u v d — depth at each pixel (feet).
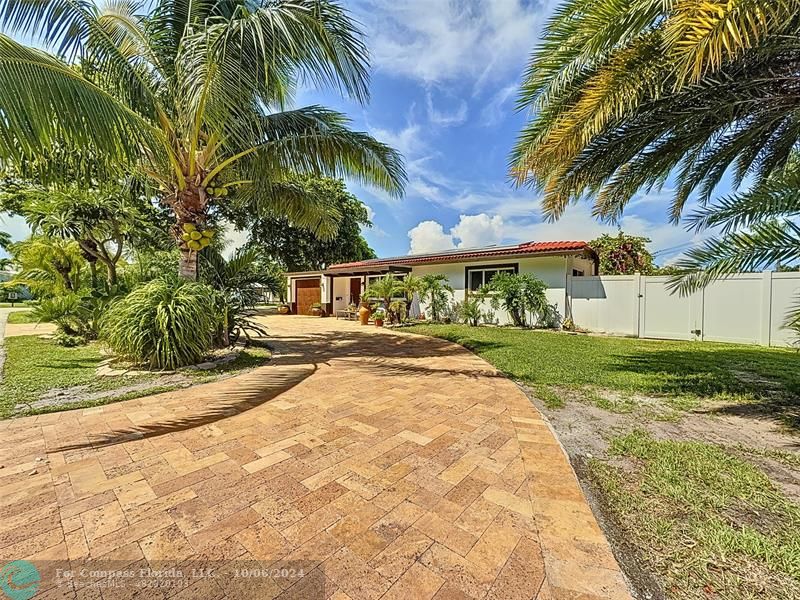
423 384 16.87
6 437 10.39
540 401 14.61
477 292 45.60
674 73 12.88
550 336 34.45
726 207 13.93
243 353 23.86
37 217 31.14
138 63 22.38
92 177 24.26
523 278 41.06
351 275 60.70
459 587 5.36
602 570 5.74
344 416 12.47
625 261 65.67
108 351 22.36
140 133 18.48
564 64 15.23
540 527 6.77
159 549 6.02
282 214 33.17
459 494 7.83
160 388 15.46
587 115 14.53
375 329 41.01
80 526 6.57
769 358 23.32
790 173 12.53
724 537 6.46
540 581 5.49
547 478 8.53
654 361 22.29
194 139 21.31
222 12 22.90
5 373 17.87
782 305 28.99
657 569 5.79
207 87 17.66
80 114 15.03
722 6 9.46
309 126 25.54
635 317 36.19
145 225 38.11
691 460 9.46
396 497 7.68
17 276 40.24
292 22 16.58
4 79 12.86
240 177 26.30
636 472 8.91
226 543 6.20
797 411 13.46
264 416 12.37
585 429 11.76
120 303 20.20
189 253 23.84
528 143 18.28
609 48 13.48
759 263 13.00
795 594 5.29
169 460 9.14
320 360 22.47
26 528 6.49
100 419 11.86
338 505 7.36
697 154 19.45
